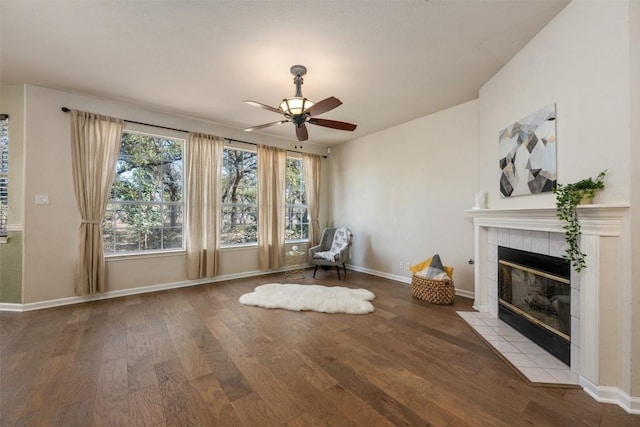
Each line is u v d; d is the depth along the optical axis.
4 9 1.90
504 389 1.72
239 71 2.76
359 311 3.01
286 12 1.94
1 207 3.06
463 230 3.63
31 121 3.05
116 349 2.20
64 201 3.23
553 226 1.96
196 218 4.07
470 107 3.51
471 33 2.17
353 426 1.42
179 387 1.73
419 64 2.62
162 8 1.90
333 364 2.00
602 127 1.65
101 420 1.44
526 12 1.95
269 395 1.66
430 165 3.99
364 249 5.07
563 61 1.93
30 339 2.36
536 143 2.18
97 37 2.23
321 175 5.78
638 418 1.47
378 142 4.81
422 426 1.41
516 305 2.60
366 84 3.03
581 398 1.63
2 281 3.05
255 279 4.49
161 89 3.17
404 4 1.87
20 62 2.61
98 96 3.36
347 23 2.05
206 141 4.17
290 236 5.42
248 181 4.83
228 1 1.84
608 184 1.62
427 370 1.92
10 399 1.60
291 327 2.64
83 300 3.34
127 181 3.71
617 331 1.59
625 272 1.55
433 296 3.32
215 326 2.66
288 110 2.59
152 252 3.81
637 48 1.50
